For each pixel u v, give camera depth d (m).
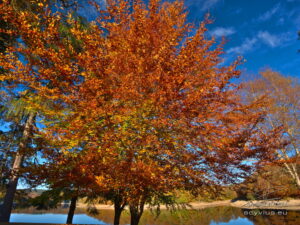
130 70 5.42
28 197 13.31
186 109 5.12
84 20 8.41
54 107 6.02
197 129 5.49
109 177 4.96
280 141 6.39
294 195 12.80
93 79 4.79
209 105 5.57
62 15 7.56
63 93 5.02
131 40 5.90
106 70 5.01
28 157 10.22
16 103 9.16
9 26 6.37
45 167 5.56
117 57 5.54
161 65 5.47
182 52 5.89
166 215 14.05
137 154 5.59
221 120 5.91
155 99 5.09
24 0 6.18
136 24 6.13
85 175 5.16
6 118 10.82
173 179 5.41
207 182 5.82
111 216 22.31
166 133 5.75
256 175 6.29
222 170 5.57
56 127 5.96
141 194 5.42
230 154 5.57
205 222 14.19
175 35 6.34
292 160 6.21
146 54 5.80
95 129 5.50
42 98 6.08
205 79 6.17
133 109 5.24
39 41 4.53
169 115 5.53
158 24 7.00
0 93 8.94
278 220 12.71
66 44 5.68
